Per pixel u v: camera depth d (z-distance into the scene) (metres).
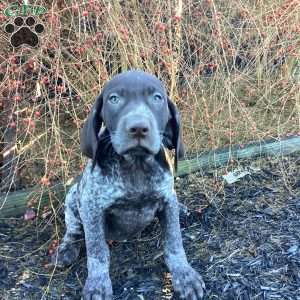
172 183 0.45
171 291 0.45
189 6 0.64
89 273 0.44
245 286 0.45
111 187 0.43
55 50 0.57
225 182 0.62
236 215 0.55
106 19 0.58
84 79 0.61
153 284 0.46
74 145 0.61
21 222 0.57
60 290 0.46
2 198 0.58
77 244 0.50
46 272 0.48
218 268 0.47
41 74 0.57
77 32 0.60
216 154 0.65
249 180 0.62
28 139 0.63
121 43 0.58
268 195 0.59
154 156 0.43
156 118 0.40
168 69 0.60
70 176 0.59
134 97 0.40
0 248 0.52
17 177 0.60
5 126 0.62
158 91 0.40
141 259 0.49
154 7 0.63
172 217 0.45
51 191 0.58
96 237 0.44
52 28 0.56
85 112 0.64
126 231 0.47
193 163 0.64
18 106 0.57
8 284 0.47
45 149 0.57
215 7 0.64
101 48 0.60
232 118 0.65
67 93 0.65
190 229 0.53
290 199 0.58
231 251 0.50
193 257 0.49
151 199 0.44
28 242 0.53
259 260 0.48
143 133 0.37
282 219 0.54
